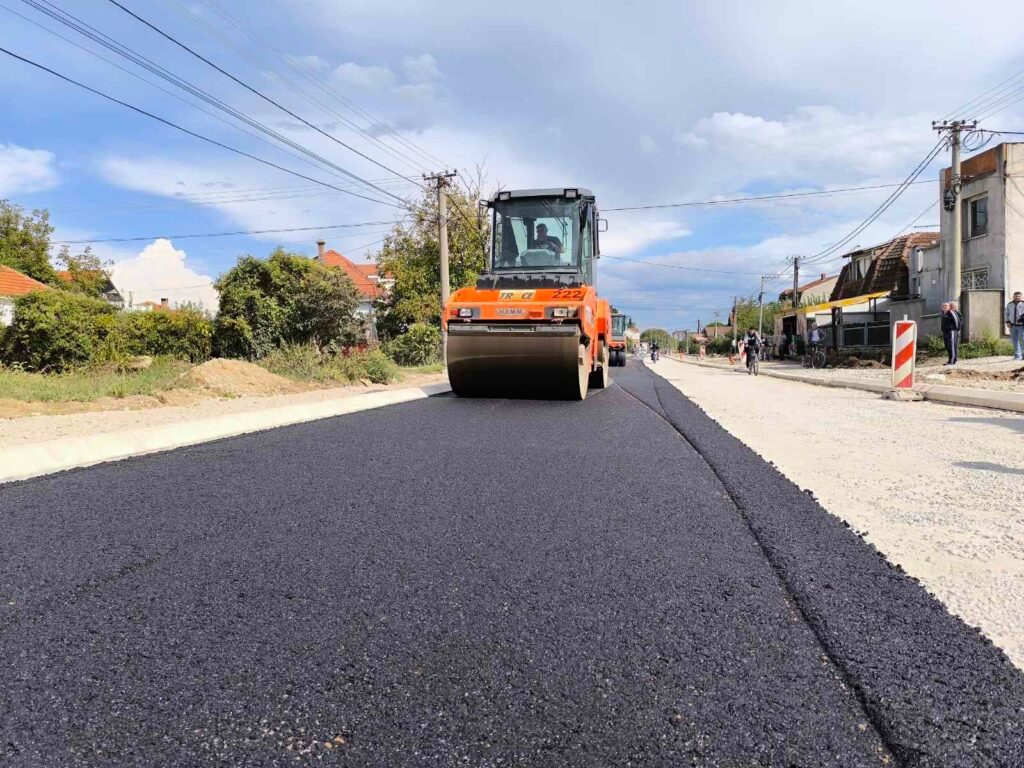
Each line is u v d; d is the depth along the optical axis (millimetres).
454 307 9945
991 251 22375
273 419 7965
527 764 1517
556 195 10844
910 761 1525
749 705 1756
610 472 4691
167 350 18906
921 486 4426
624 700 1778
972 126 20609
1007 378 13891
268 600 2453
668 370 29250
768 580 2664
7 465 4906
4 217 37812
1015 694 1815
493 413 8305
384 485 4281
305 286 22188
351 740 1612
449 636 2158
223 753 1563
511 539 3168
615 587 2576
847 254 38531
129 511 3672
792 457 5535
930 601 2445
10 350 14414
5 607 2406
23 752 1568
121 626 2242
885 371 19281
